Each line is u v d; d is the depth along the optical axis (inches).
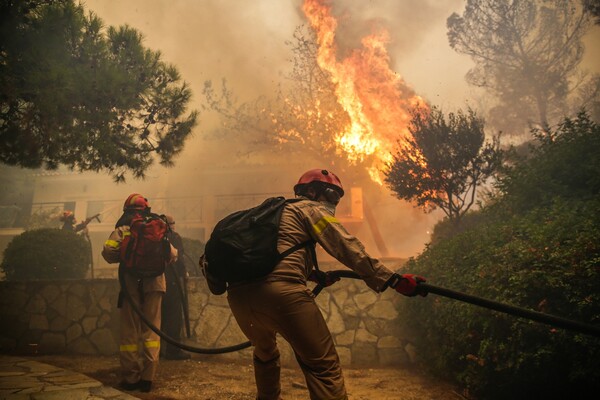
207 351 131.0
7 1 202.2
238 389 168.4
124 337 165.3
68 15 220.1
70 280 250.1
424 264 224.5
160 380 177.5
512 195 243.1
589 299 116.6
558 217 171.2
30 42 215.5
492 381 146.3
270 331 95.0
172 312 219.5
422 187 315.3
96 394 143.4
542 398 134.5
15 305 247.4
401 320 226.8
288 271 87.3
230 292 91.2
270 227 89.0
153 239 168.6
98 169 259.6
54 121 216.8
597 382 112.8
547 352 120.0
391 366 222.5
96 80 221.3
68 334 241.1
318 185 103.1
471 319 150.2
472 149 303.0
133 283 167.8
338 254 87.7
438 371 184.5
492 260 166.6
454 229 311.9
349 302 241.1
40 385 153.4
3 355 224.2
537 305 130.1
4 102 200.2
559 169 235.3
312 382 87.6
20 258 293.1
